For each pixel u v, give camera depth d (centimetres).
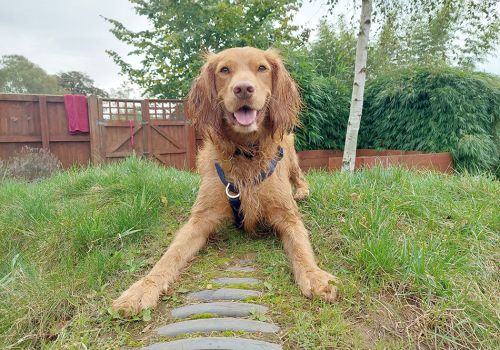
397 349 42
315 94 233
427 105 221
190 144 250
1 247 82
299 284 54
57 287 57
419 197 81
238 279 57
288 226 67
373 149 248
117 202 94
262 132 70
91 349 43
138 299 50
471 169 193
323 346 41
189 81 322
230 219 75
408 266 54
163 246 71
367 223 68
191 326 46
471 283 54
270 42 334
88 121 223
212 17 328
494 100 214
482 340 45
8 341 49
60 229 77
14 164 183
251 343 42
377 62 236
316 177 117
